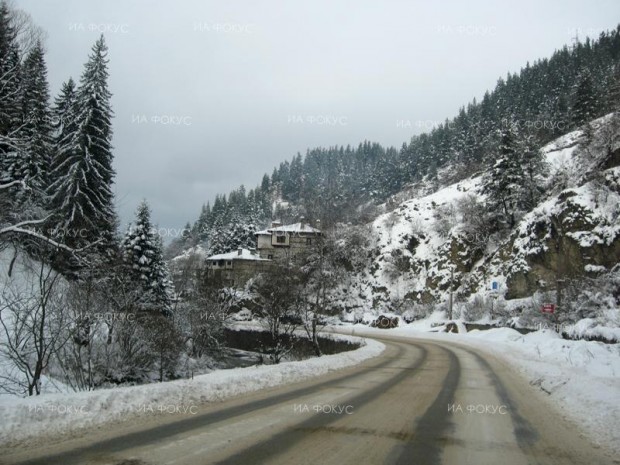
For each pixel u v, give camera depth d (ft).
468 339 127.24
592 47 433.07
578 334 93.25
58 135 121.19
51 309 47.93
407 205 274.36
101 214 101.96
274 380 44.04
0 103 86.12
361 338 128.36
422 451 22.07
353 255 253.03
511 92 431.84
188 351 99.50
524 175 194.90
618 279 112.27
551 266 146.30
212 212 469.57
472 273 194.39
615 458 21.93
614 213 131.13
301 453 20.92
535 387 46.65
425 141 475.31
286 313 117.91
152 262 126.41
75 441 21.76
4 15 86.79
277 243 269.85
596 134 175.42
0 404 23.57
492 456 21.59
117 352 64.85
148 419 26.86
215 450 20.86
